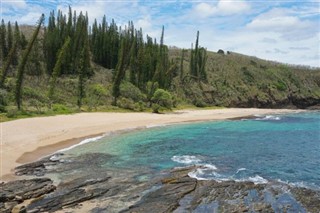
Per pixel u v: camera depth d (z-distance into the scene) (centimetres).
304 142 4631
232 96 12694
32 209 1988
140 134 5097
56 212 1966
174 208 2044
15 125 4734
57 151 3675
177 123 6662
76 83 8731
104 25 11750
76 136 4591
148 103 9150
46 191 2262
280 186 2491
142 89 10031
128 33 11700
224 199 2183
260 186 2461
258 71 15338
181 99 11056
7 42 9969
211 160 3409
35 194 2202
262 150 3997
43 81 8575
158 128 5847
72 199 2144
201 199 2183
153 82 9625
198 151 3872
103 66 11312
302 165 3262
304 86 15450
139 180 2608
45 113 6084
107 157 3450
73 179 2608
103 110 7544
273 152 3881
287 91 14438
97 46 11381
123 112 7644
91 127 5322
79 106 7375
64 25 10781
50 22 10875
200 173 2870
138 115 7300
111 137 4709
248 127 6334
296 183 2647
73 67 9675
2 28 9725
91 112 7025
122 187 2414
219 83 13375
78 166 3034
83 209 2017
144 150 3878
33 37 6438
